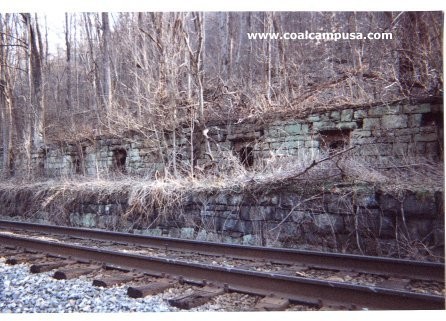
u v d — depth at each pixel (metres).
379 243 6.46
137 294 4.93
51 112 17.11
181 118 11.17
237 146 10.47
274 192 7.54
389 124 8.30
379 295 4.39
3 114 17.38
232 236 7.96
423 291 4.94
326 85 11.09
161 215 9.03
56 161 14.77
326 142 9.23
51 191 11.96
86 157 13.78
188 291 5.13
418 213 6.20
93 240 8.59
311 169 7.47
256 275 5.02
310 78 12.17
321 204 7.00
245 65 13.99
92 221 10.50
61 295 5.02
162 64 11.31
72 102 16.88
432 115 7.96
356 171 7.15
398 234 6.34
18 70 17.94
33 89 16.72
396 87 9.22
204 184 8.95
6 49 17.45
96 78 16.19
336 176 7.24
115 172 12.51
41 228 10.03
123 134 12.50
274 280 4.94
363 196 6.64
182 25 11.22
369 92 9.46
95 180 11.70
